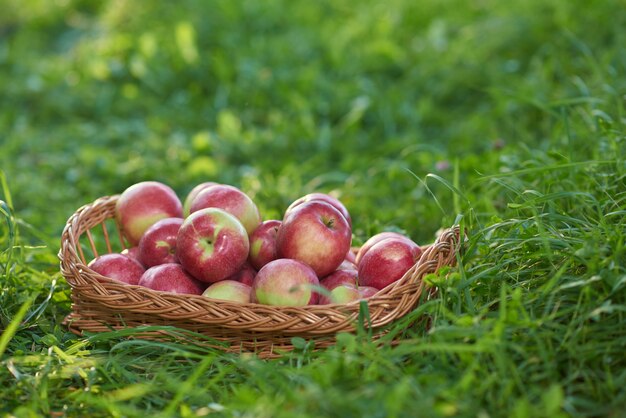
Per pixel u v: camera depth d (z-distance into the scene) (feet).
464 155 6.87
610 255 4.55
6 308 4.84
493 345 4.17
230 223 4.71
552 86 7.45
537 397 4.17
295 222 4.72
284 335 4.50
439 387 4.09
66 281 4.77
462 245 4.77
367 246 4.93
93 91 9.48
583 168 5.39
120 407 4.14
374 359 4.22
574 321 4.33
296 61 9.39
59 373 4.40
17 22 12.56
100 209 5.14
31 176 7.18
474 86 8.32
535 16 9.05
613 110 6.12
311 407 4.00
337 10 11.19
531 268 4.73
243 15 10.60
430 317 4.59
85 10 12.68
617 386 4.18
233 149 7.70
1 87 9.80
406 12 10.57
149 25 10.75
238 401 4.15
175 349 4.41
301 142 7.77
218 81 9.32
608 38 8.20
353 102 8.42
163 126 8.50
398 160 6.63
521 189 5.44
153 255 4.85
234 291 4.66
